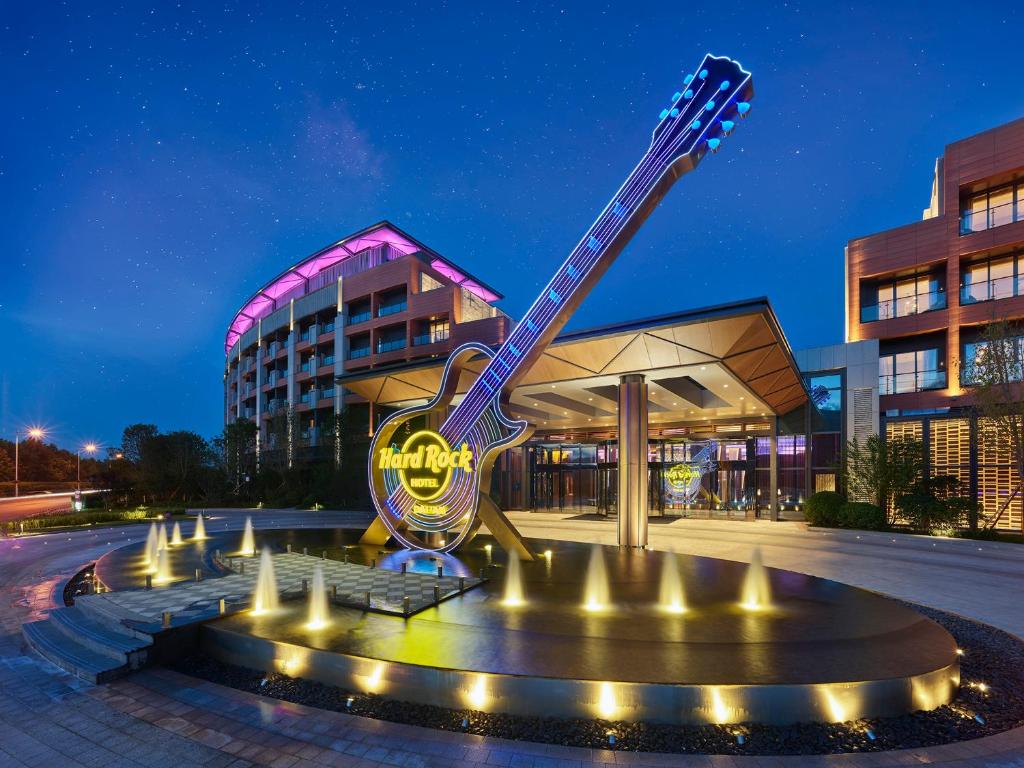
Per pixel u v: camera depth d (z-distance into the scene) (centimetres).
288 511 3212
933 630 735
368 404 4066
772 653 634
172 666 705
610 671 571
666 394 2130
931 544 1930
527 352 1155
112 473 4175
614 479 3017
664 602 872
